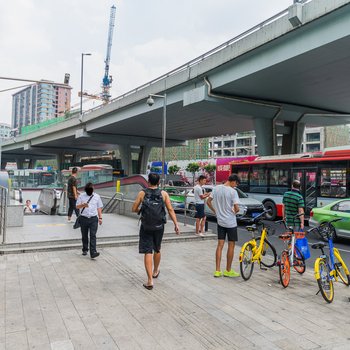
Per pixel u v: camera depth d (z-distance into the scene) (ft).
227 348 12.42
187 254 27.71
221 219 21.31
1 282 19.65
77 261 24.67
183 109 97.60
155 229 19.03
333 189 46.32
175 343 12.72
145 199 19.20
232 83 69.72
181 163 298.76
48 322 14.33
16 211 36.35
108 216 48.16
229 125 125.90
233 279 21.03
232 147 388.78
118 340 12.86
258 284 20.16
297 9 49.01
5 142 246.27
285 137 98.58
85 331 13.55
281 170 54.34
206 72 73.67
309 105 88.99
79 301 16.79
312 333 13.76
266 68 59.52
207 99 75.72
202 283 20.07
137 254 27.04
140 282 20.01
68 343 12.55
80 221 25.64
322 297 18.07
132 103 108.37
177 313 15.53
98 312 15.47
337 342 13.03
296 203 23.95
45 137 198.18
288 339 13.20
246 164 60.90
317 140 305.73
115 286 19.21
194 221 49.47
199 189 34.65
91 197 25.57
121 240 31.14
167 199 19.99
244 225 50.14
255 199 53.72
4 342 12.56
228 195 21.25
